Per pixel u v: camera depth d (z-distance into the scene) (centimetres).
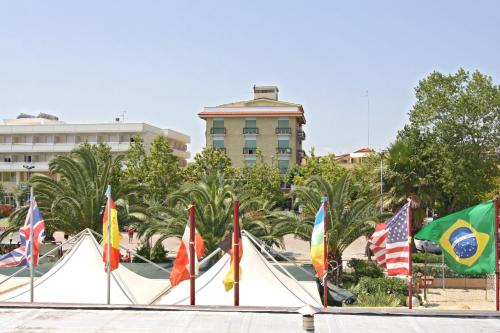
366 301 2219
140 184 3603
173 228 2956
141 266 3228
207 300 1886
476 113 3969
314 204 2791
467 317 1438
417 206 3441
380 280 2467
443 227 1714
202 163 5662
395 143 3553
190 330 1318
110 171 3425
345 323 1375
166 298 1952
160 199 5116
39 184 3359
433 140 3847
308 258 3678
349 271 3034
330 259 2770
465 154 4000
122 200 3303
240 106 7844
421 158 3562
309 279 2759
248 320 1402
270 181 5934
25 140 8388
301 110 7919
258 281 1984
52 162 3472
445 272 2820
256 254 2112
